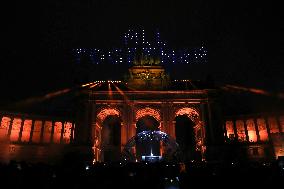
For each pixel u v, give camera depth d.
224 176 19.38
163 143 51.44
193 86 61.44
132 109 57.97
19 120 64.88
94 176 18.70
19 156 61.25
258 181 17.52
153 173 21.14
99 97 58.62
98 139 61.31
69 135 69.12
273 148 61.12
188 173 21.44
